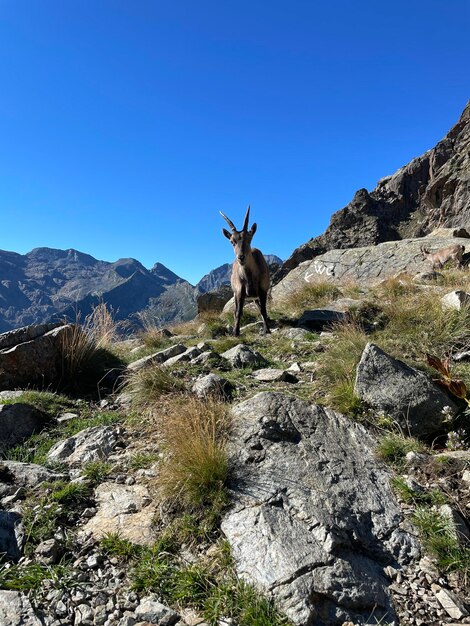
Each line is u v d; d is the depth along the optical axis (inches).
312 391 186.4
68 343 228.4
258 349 279.0
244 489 114.7
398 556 97.3
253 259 333.7
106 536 104.6
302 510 106.0
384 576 92.8
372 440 138.9
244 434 137.3
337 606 83.8
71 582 90.7
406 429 145.7
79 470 137.9
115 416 180.7
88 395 213.6
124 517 112.3
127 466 138.0
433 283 400.2
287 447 131.3
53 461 144.6
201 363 237.1
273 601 84.4
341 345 221.6
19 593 87.4
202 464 116.8
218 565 95.0
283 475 119.0
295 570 89.1
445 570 92.7
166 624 81.0
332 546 94.5
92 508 117.6
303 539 97.3
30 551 100.2
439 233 741.9
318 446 132.4
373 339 233.8
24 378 209.5
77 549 101.9
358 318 284.8
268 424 140.0
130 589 89.6
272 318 400.5
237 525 103.7
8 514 109.9
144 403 189.6
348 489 115.0
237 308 342.0
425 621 81.2
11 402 178.4
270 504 108.6
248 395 185.6
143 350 318.3
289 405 150.6
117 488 125.9
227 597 85.9
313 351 253.8
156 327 381.7
